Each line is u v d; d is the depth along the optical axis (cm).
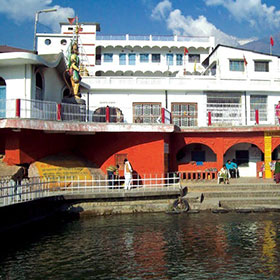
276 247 995
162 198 1576
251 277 780
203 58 4444
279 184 1847
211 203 1561
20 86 1703
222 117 2375
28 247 1003
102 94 2353
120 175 1825
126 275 798
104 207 1473
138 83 2364
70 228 1227
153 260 895
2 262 879
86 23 4419
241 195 1723
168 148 2009
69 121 1677
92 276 793
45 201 1342
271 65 3000
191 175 2034
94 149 1881
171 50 4450
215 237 1102
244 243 1035
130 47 4409
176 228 1220
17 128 1511
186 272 812
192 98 2375
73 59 1958
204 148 2348
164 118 1861
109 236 1120
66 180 1658
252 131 2106
